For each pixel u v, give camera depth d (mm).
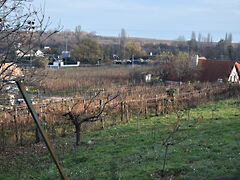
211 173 7039
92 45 70625
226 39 87562
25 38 8516
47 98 27422
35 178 8828
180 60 39156
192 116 16984
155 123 16078
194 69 38562
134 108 19875
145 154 9812
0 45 8312
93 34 178625
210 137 10891
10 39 8242
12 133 14414
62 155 11250
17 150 12453
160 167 8094
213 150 9133
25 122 15328
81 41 70875
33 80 9297
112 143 12297
